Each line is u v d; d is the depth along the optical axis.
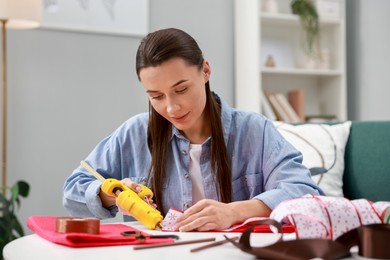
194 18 3.18
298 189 1.19
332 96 3.38
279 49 3.36
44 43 2.78
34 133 2.75
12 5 2.32
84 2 2.87
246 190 1.37
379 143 2.03
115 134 1.44
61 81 2.82
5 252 0.80
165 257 0.73
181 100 1.12
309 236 0.80
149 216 1.02
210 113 1.33
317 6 3.25
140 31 3.01
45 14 2.77
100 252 0.77
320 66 3.32
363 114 3.35
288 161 1.30
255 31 3.05
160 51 1.08
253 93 3.08
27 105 2.74
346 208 0.80
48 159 2.78
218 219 1.02
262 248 0.70
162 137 1.34
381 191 1.99
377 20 3.21
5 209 2.33
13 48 2.71
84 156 2.86
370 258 0.72
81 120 2.86
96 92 2.90
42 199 2.77
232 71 3.28
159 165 1.34
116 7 2.95
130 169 1.42
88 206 1.23
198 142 1.36
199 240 0.85
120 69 2.96
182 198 1.34
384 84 3.15
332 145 2.10
